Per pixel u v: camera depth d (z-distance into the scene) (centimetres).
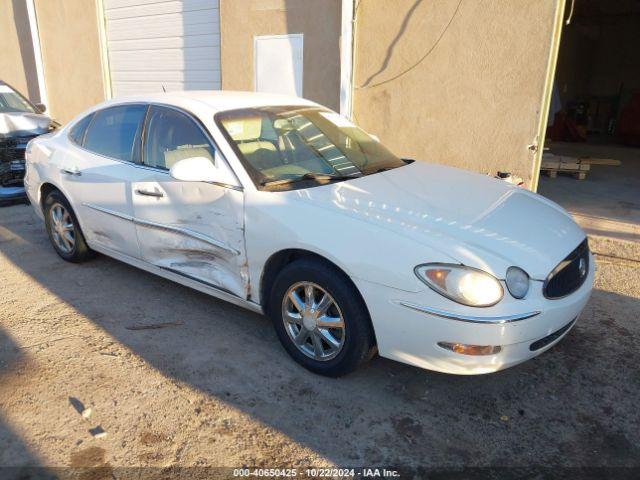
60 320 394
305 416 291
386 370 334
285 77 777
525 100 603
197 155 369
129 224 411
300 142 389
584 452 267
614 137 1444
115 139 432
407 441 273
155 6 935
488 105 625
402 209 312
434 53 643
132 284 457
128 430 279
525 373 332
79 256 490
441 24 631
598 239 523
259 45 789
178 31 916
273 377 325
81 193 448
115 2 993
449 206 323
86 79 1088
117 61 1031
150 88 995
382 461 260
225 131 362
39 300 427
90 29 1044
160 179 381
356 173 376
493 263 270
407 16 649
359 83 704
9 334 373
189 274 380
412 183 362
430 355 277
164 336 372
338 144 407
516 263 275
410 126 682
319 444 271
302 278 312
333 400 304
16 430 279
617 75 1603
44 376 324
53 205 493
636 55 1556
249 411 294
